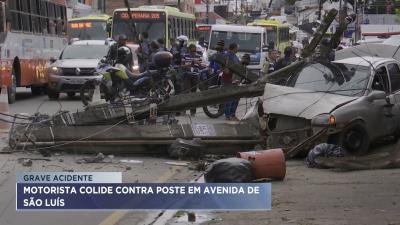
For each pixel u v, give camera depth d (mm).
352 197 8852
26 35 23078
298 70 13164
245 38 31828
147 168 10961
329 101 11828
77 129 12062
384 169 11133
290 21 83000
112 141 11992
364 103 11891
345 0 41656
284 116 11945
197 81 18734
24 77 22906
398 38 22562
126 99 13250
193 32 37812
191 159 11789
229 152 12180
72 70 22953
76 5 51938
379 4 56812
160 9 29922
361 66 12773
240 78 15492
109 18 33875
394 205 8375
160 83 16156
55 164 11070
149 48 20234
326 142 11539
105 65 18047
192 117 18188
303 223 7453
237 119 17312
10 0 21312
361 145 11797
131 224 7609
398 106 12797
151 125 12164
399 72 13367
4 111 15484
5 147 12219
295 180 10031
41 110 19562
